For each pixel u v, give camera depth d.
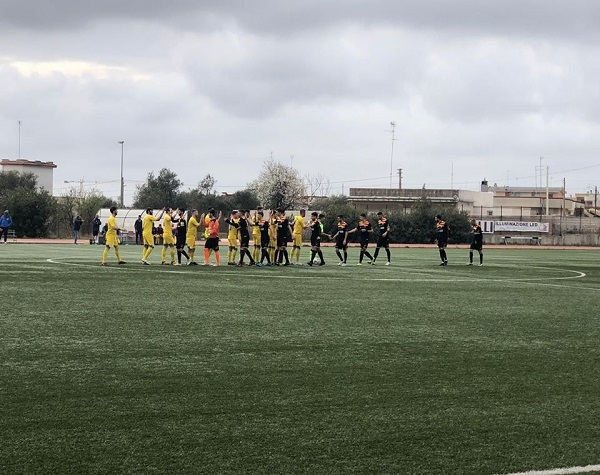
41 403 8.59
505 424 8.12
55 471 6.57
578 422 8.25
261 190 113.88
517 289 23.86
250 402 8.78
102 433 7.57
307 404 8.74
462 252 55.69
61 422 7.89
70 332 13.42
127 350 11.77
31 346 11.99
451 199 93.75
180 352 11.66
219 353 11.63
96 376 9.94
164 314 15.99
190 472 6.59
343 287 23.06
